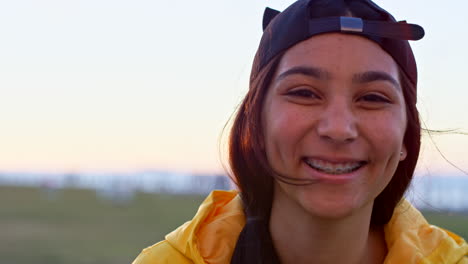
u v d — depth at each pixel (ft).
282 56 5.25
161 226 63.36
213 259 5.80
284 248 5.73
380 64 5.07
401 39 5.22
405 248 5.84
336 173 4.97
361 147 4.98
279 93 5.15
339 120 4.87
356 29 5.06
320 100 5.01
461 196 71.36
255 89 5.50
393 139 5.04
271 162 5.29
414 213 6.41
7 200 112.27
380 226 6.28
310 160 5.02
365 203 5.17
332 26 5.08
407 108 5.53
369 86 4.99
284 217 5.67
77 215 78.59
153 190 170.50
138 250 43.55
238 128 6.07
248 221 5.90
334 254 5.53
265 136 5.39
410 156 5.84
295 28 5.17
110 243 47.57
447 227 50.90
